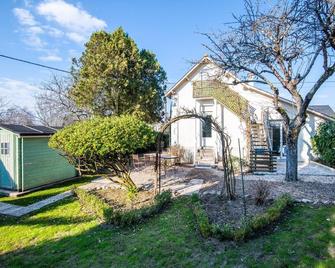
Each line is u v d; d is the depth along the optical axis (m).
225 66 10.14
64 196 9.70
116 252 5.10
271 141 15.82
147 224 6.36
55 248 5.53
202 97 16.34
